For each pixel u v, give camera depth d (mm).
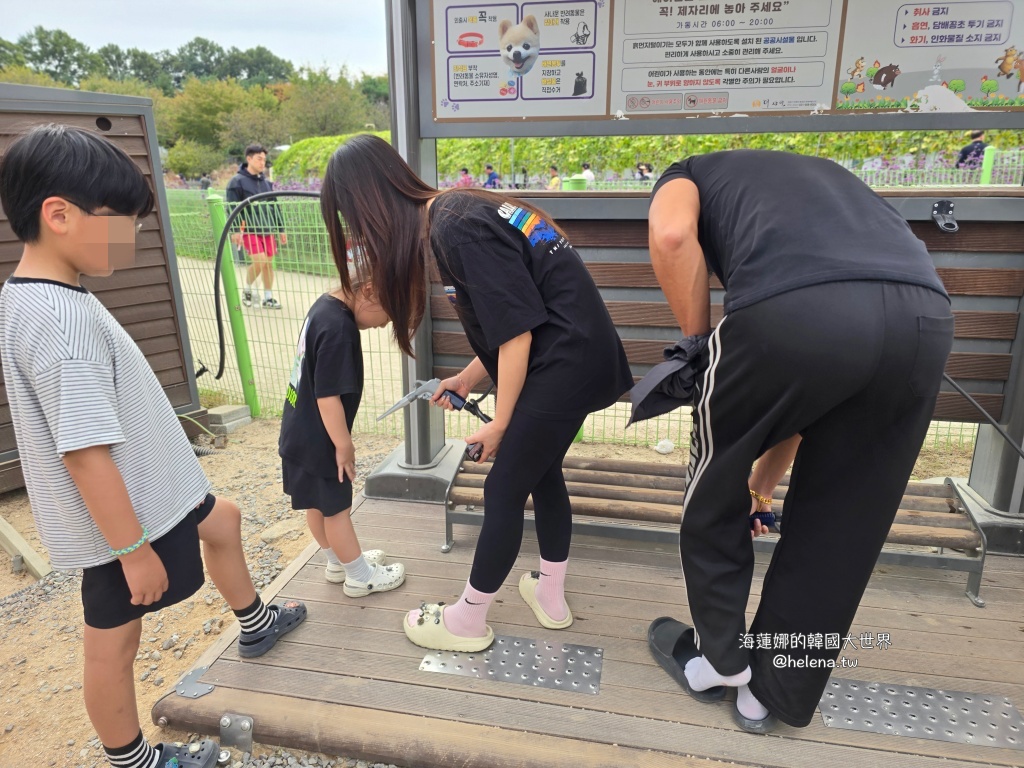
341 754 1650
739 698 1655
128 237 1328
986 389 2369
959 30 2125
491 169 12695
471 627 1898
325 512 2037
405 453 2898
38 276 1275
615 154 12203
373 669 1858
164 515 1430
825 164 1509
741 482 1492
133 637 1444
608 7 2289
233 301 4184
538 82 2400
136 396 1393
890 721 1672
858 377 1263
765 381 1339
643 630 2029
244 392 4352
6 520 3057
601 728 1651
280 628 1975
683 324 1565
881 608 2139
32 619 2381
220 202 4270
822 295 1261
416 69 2465
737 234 1412
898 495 1403
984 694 1766
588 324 1637
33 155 1210
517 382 1590
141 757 1533
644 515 2379
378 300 1692
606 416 4195
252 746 1690
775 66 2240
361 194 1586
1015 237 2234
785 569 1520
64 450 1212
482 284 1506
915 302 1265
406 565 2389
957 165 8734
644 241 2461
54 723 1894
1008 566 2350
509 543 1778
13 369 1261
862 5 2148
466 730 1646
